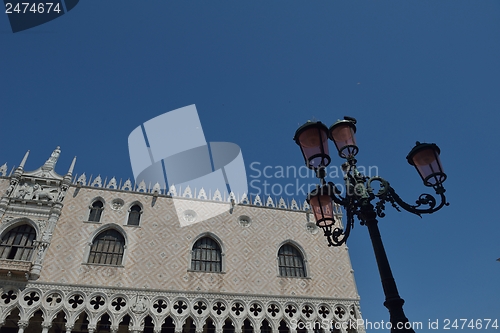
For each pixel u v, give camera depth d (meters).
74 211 34.91
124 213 36.19
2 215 32.62
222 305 33.44
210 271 35.06
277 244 38.62
